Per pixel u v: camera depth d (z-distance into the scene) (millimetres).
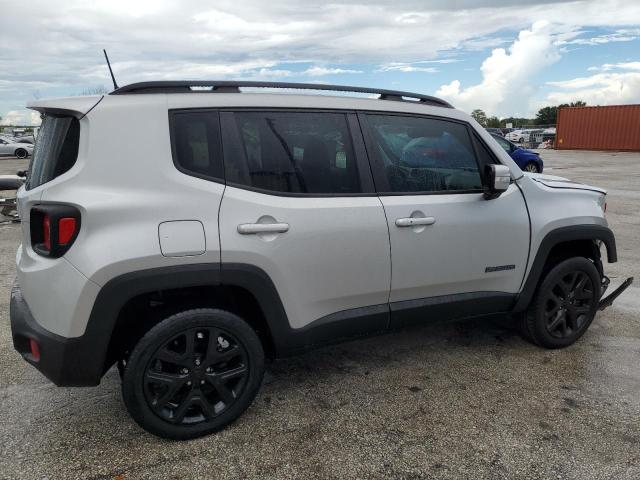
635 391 3141
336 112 2938
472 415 2887
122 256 2334
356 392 3150
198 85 2648
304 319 2828
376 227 2900
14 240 7516
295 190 2760
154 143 2480
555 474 2398
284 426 2787
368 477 2391
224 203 2551
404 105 3182
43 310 2387
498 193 3252
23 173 6625
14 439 2662
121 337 2637
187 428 2629
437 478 2381
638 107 32812
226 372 2672
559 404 2994
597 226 3719
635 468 2432
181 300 2652
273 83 2807
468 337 3984
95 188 2367
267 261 2627
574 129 36156
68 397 3074
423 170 3168
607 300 3973
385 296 3041
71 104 2418
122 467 2449
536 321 3643
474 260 3254
